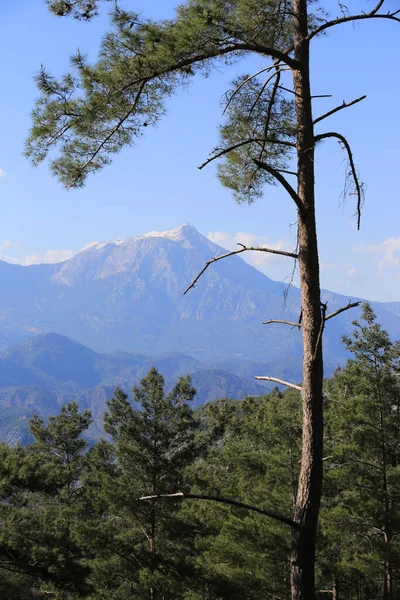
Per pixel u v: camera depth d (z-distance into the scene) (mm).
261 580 15180
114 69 6180
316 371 5832
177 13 6340
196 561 16328
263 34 6645
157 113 6633
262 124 7098
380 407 15422
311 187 6020
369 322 15734
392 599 14719
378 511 14422
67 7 6441
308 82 6121
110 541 16266
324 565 15055
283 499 15539
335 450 14977
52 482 19781
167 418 17281
